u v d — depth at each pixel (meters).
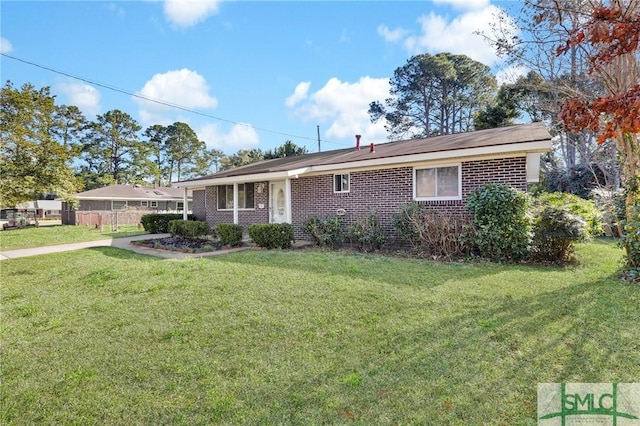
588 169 16.30
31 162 22.11
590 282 5.73
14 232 20.14
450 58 39.50
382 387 2.88
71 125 50.56
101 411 2.71
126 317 4.75
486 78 37.84
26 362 3.57
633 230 6.16
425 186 9.95
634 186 6.24
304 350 3.61
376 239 9.95
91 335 4.21
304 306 4.88
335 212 11.91
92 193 35.97
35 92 23.73
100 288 6.28
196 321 4.48
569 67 11.09
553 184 18.33
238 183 15.11
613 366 3.04
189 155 67.06
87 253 10.90
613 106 2.00
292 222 13.14
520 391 2.76
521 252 7.76
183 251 10.84
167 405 2.75
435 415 2.50
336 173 11.88
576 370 3.01
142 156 57.59
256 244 11.55
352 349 3.59
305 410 2.62
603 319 4.05
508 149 8.32
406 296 5.16
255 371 3.22
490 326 3.98
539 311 4.39
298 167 12.10
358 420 2.48
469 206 8.73
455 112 40.06
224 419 2.55
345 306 4.82
